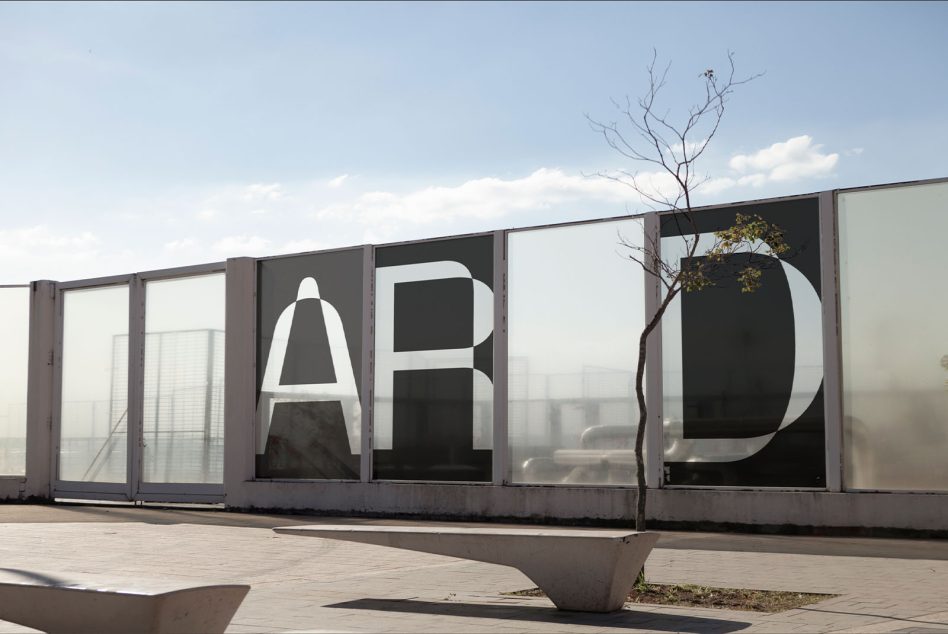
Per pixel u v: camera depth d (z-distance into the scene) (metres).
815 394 15.72
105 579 7.00
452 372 18.95
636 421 17.09
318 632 7.34
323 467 20.30
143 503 22.91
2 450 24.08
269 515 20.22
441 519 18.64
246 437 21.11
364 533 9.81
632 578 9.00
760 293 16.25
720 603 9.34
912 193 15.23
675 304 16.89
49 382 23.88
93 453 23.17
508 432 18.25
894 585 10.34
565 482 17.62
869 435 15.27
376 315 19.92
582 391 17.61
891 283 15.30
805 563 12.17
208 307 22.06
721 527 16.06
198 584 6.67
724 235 11.38
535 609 9.02
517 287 18.41
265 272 21.42
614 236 17.55
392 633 7.75
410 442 19.30
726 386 16.41
